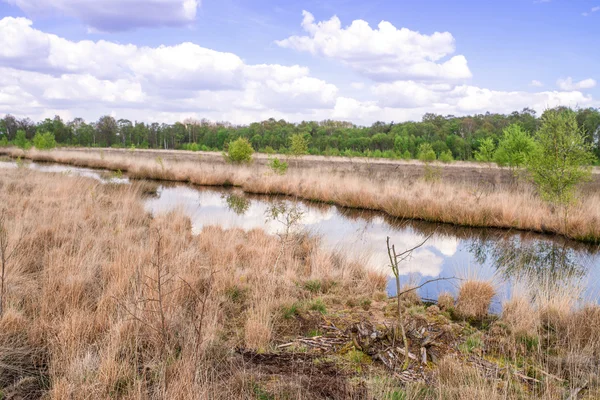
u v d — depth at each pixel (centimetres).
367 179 2070
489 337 516
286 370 400
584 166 1305
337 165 3456
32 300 499
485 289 658
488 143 3167
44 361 391
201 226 1145
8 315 431
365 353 452
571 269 872
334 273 747
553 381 395
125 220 1034
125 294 523
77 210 1044
